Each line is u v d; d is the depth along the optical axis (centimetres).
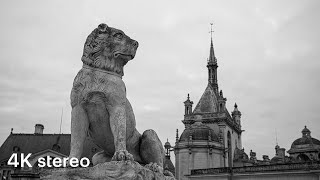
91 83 550
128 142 604
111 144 588
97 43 559
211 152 5888
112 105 553
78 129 548
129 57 576
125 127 552
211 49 10250
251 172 4319
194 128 6222
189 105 7850
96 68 561
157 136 634
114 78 563
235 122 8775
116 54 564
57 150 5300
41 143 5434
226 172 4600
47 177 492
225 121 7488
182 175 5822
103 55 564
